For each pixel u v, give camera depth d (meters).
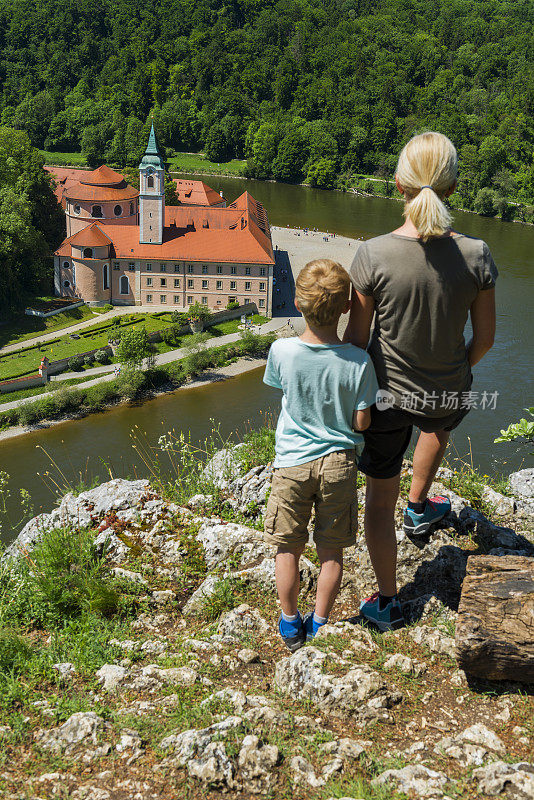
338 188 189.75
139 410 68.81
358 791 4.26
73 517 7.92
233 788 4.45
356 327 5.20
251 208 118.12
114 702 5.30
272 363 5.25
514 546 7.07
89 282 94.62
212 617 6.42
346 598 6.55
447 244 4.80
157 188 93.69
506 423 58.56
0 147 108.94
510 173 176.62
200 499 8.20
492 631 5.05
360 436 5.31
